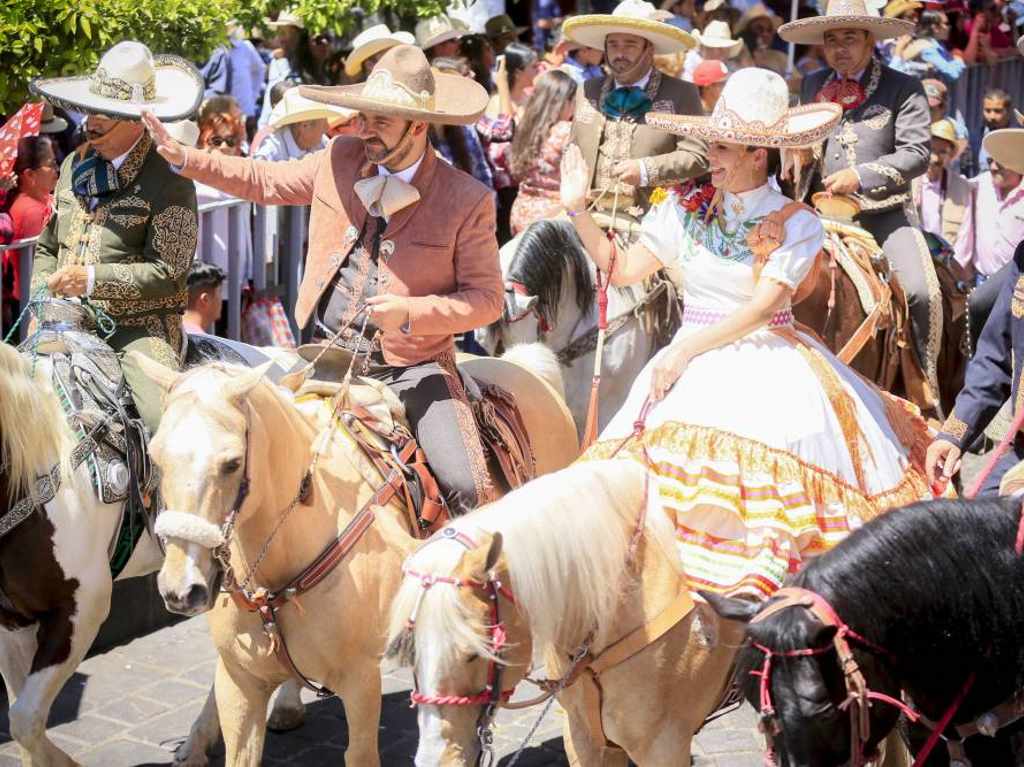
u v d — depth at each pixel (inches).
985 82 791.7
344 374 253.1
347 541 230.1
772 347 222.7
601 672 204.1
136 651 334.3
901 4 722.2
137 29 374.9
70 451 253.9
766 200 223.8
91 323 276.2
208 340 301.4
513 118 535.5
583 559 193.9
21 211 348.5
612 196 367.2
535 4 707.4
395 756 286.4
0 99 358.3
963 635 179.9
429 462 246.2
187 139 308.5
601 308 251.8
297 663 231.6
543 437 278.7
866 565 178.2
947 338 368.5
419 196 243.4
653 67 374.0
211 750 286.7
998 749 189.6
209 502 204.7
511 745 289.3
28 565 250.1
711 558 207.0
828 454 215.5
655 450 213.5
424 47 541.0
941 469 240.8
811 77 381.1
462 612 178.5
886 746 244.2
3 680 305.4
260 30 519.5
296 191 258.2
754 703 178.7
